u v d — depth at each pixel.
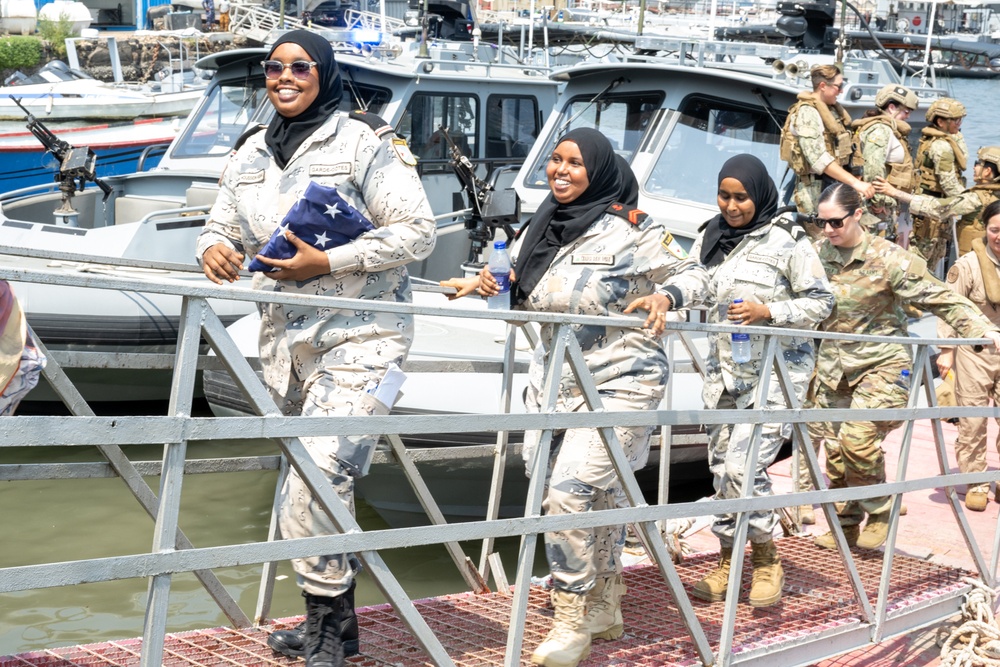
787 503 3.78
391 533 2.78
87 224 9.52
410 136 9.10
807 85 7.68
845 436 4.87
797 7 9.55
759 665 3.74
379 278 3.07
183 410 2.45
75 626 5.11
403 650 3.50
